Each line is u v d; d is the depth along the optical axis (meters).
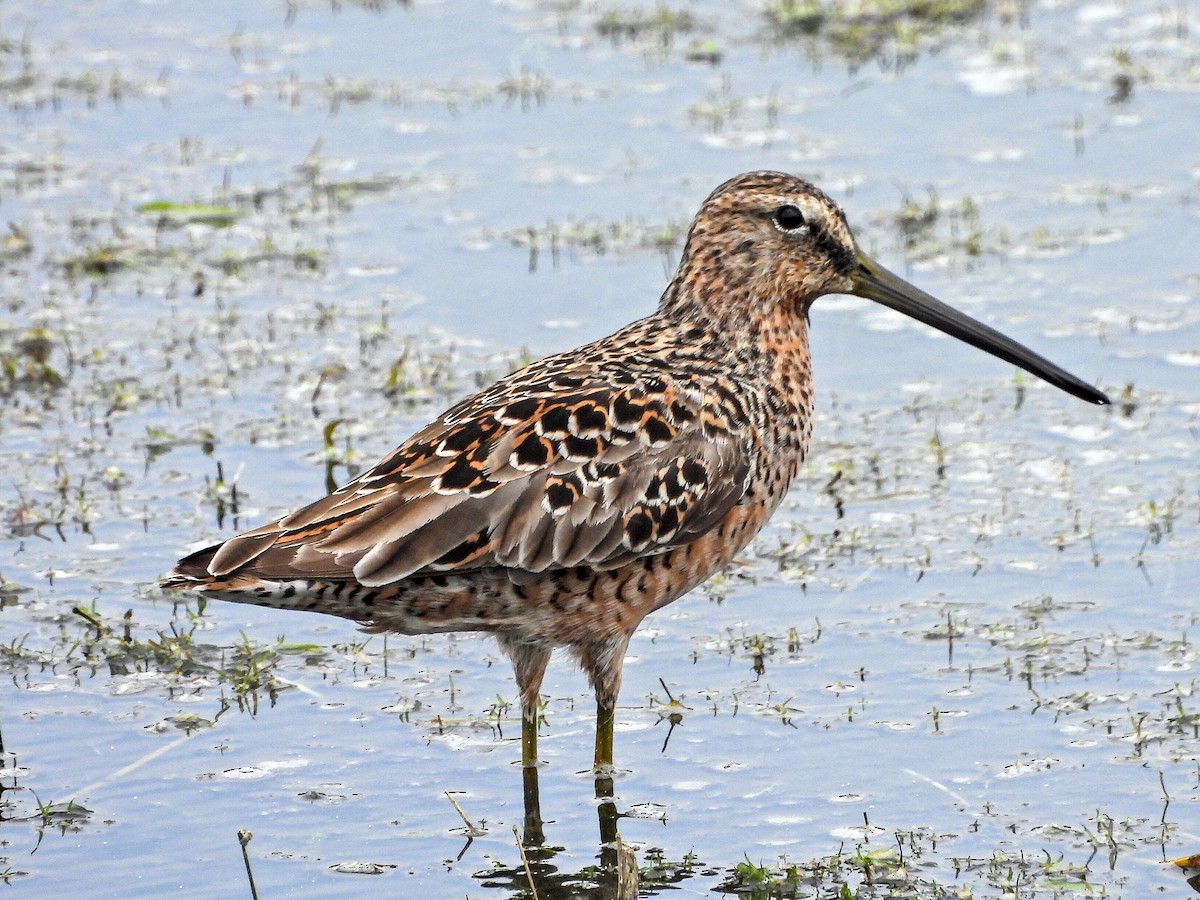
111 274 18.42
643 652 12.74
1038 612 12.87
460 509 10.55
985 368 16.50
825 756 11.47
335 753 11.70
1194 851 10.34
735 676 12.41
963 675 12.21
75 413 15.96
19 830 10.91
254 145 20.97
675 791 11.23
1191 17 22.95
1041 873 10.19
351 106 21.81
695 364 11.48
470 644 13.06
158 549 13.93
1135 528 13.83
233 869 10.57
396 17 24.42
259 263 18.55
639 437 10.93
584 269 18.11
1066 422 15.42
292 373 16.56
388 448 15.34
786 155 20.12
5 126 21.53
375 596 10.62
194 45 23.70
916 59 22.23
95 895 10.32
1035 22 23.03
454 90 22.03
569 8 24.38
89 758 11.61
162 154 20.83
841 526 14.13
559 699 12.46
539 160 20.33
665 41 23.11
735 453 11.24
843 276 12.06
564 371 11.26
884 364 16.62
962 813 10.84
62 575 13.61
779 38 22.98
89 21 24.62
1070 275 17.56
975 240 17.98
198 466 15.12
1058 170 19.59
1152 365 16.06
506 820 11.03
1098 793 10.95
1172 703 11.79
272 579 10.35
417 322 17.33
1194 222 18.39
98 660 12.63
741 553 13.88
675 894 10.27
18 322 17.44
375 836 10.89
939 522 14.09
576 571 10.85
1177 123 20.42
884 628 12.80
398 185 19.97
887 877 10.22
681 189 19.50
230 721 12.02
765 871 10.28
